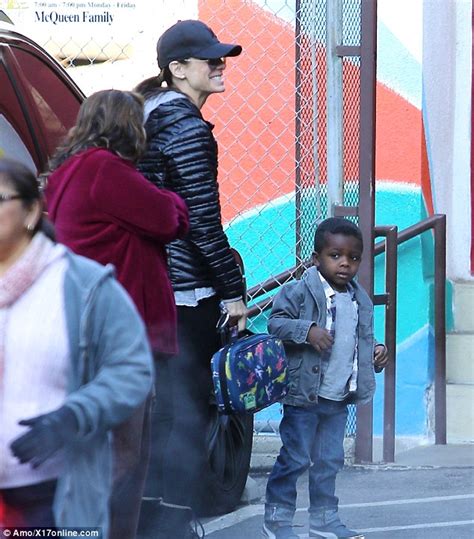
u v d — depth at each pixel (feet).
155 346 35.04
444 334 57.31
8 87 38.42
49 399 25.00
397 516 45.14
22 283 24.97
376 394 56.24
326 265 40.52
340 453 41.78
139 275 34.47
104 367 25.35
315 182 50.52
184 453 40.93
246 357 38.58
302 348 40.45
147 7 56.95
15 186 24.98
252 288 53.93
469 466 53.26
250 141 56.70
